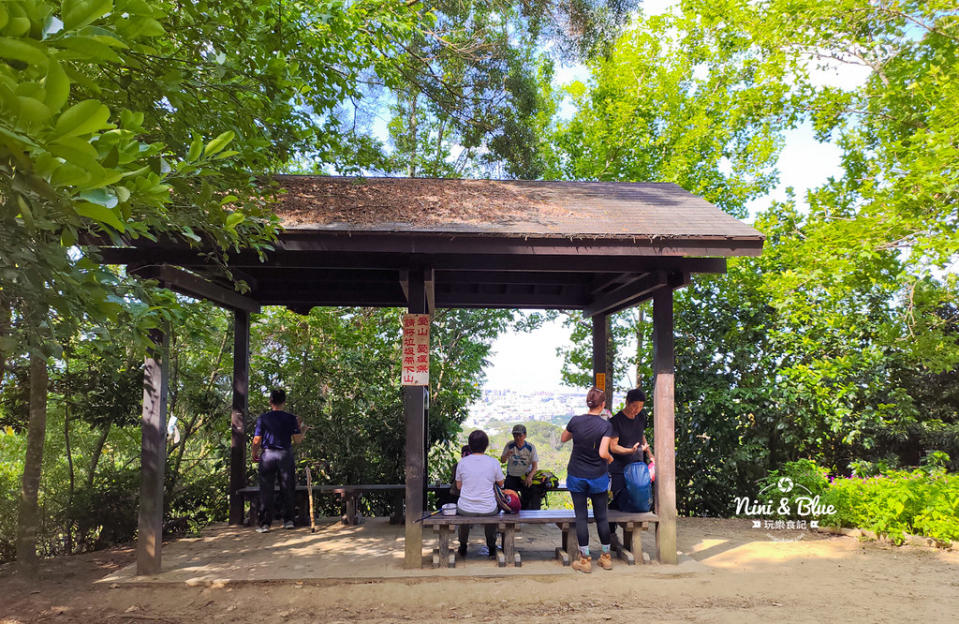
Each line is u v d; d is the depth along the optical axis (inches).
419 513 225.5
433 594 200.4
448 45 367.2
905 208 324.8
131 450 347.9
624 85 509.7
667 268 235.9
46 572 226.5
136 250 211.8
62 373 279.6
